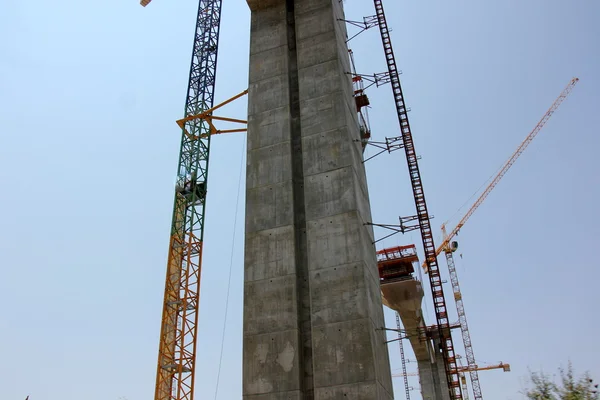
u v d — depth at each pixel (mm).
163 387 45219
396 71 49688
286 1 34812
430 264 47875
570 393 16922
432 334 50750
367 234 28156
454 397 44875
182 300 48312
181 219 51844
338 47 31938
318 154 28672
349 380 22953
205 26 60531
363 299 24453
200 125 56000
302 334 25484
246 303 26297
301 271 26875
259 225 28047
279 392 23812
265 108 31312
